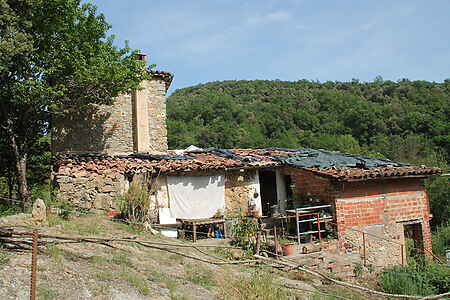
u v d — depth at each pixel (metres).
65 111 13.46
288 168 15.38
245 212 14.88
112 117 16.17
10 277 5.73
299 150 17.83
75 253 7.63
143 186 12.70
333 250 12.76
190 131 50.53
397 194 14.20
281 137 47.75
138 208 12.05
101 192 12.73
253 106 59.72
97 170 12.87
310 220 12.91
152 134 16.59
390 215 13.94
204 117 55.75
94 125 15.93
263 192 16.94
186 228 13.49
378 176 13.24
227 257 10.72
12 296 5.25
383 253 13.55
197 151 16.88
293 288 8.92
